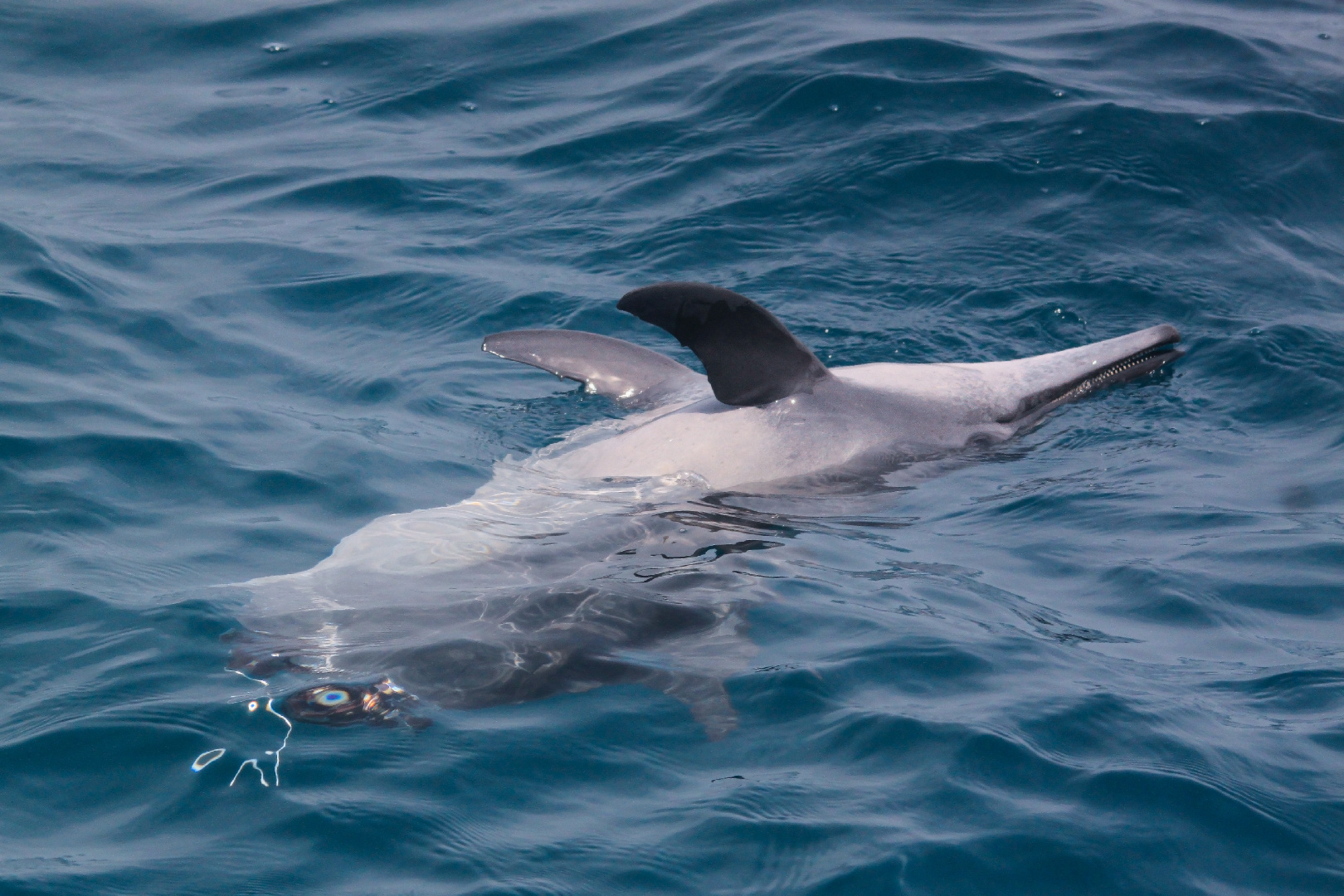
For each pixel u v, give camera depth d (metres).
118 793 11.87
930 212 27.80
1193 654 14.71
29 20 36.59
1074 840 11.55
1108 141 29.66
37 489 17.53
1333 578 16.25
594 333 23.92
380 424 20.55
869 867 11.12
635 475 18.78
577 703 13.41
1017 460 19.89
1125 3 38.19
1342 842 11.66
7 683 13.41
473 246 26.89
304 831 11.41
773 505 18.20
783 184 28.64
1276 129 30.45
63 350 21.56
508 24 36.94
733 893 10.88
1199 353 23.22
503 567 16.17
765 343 18.77
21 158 29.69
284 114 32.72
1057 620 15.36
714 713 13.27
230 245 26.38
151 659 13.88
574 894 10.80
